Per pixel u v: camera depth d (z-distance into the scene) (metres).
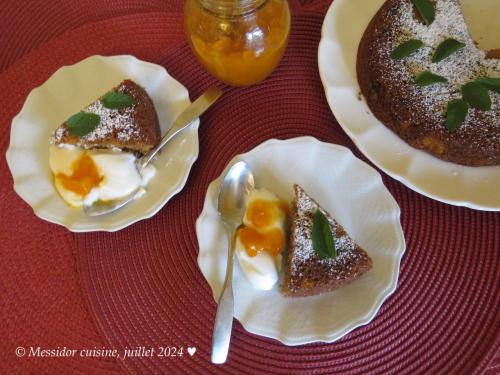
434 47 0.38
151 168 0.38
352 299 0.33
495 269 0.34
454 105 0.35
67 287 0.36
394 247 0.34
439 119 0.36
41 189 0.37
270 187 0.37
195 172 0.39
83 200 0.37
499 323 0.33
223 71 0.38
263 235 0.34
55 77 0.41
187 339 0.34
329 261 0.33
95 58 0.41
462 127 0.36
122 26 0.44
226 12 0.34
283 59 0.42
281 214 0.35
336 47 0.40
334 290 0.34
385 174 0.38
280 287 0.34
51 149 0.38
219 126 0.40
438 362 0.32
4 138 0.41
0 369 0.34
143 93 0.40
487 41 0.41
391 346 0.33
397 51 0.37
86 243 0.37
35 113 0.40
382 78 0.37
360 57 0.40
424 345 0.33
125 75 0.41
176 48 0.43
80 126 0.37
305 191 0.37
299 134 0.40
